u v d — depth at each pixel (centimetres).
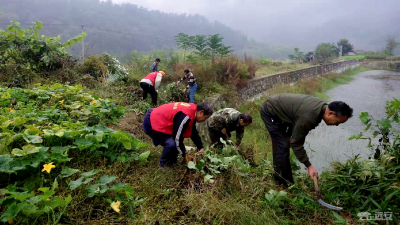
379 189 285
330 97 1141
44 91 512
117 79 828
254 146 531
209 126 452
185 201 264
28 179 254
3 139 279
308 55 2680
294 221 265
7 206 208
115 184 252
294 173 391
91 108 452
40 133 317
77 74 751
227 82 1024
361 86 1455
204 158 330
